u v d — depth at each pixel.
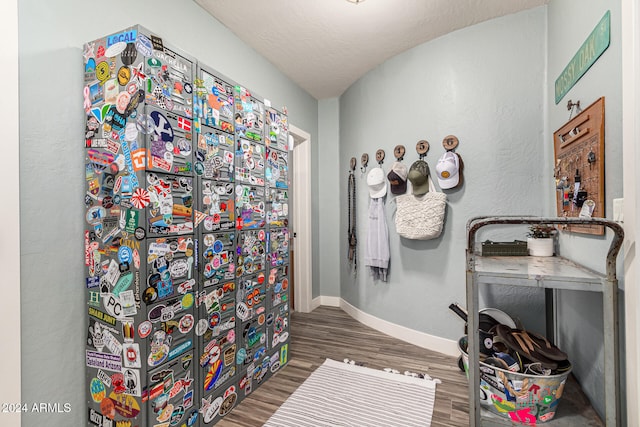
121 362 1.27
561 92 1.80
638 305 1.05
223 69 2.27
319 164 3.76
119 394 1.28
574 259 1.61
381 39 2.46
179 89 1.42
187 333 1.45
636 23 1.04
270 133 2.14
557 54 1.88
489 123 2.23
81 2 1.39
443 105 2.41
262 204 2.04
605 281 1.08
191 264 1.48
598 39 1.34
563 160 1.73
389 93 2.77
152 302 1.28
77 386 1.35
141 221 1.24
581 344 1.54
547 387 1.28
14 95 1.13
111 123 1.30
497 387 1.35
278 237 2.21
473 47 2.29
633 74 1.05
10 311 1.12
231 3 2.03
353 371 2.11
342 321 3.15
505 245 1.85
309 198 3.52
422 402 1.74
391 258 2.76
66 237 1.32
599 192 1.30
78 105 1.36
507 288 2.18
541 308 2.08
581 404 1.41
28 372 1.20
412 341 2.58
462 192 2.32
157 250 1.30
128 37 1.26
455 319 2.35
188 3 1.97
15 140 1.13
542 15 2.07
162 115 1.33
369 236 2.83
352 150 3.26
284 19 2.20
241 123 1.85
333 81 3.22
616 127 1.20
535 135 2.10
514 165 2.16
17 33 1.14
